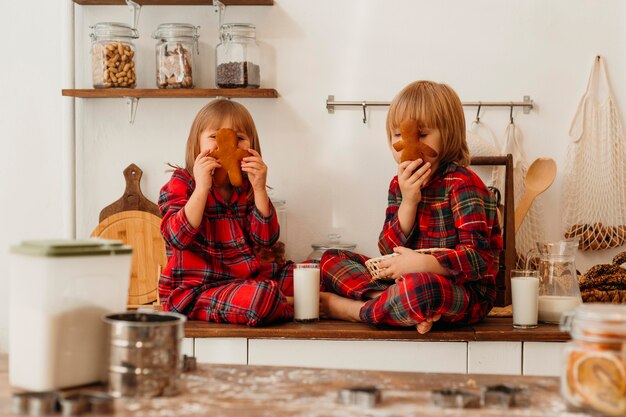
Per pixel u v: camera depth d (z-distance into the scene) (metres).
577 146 2.28
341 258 2.09
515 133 2.32
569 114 2.30
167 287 1.99
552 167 2.23
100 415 0.86
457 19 2.32
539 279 1.99
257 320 1.82
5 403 0.91
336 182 2.36
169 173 2.39
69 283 0.98
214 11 2.37
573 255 1.99
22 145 2.42
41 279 0.97
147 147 2.39
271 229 2.06
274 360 1.78
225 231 2.04
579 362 0.90
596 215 2.27
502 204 2.27
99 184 2.40
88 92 2.28
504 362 1.76
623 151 2.28
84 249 1.00
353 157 2.36
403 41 2.34
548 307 1.92
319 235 2.37
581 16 2.30
